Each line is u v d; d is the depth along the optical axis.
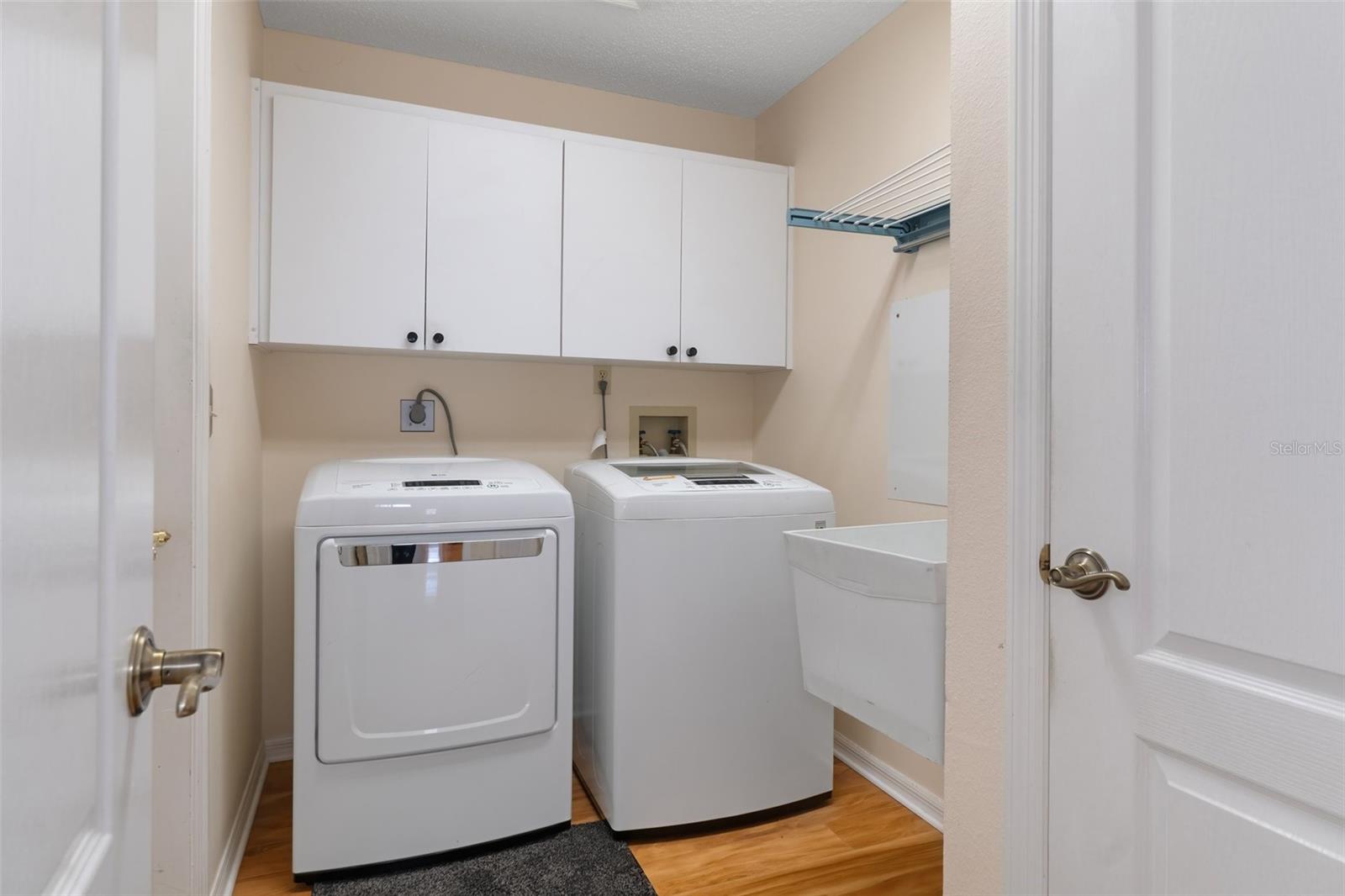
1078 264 0.97
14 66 0.35
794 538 1.39
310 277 1.99
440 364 2.47
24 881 0.36
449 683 1.76
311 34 2.28
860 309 2.30
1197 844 0.84
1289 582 0.75
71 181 0.42
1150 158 0.89
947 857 1.19
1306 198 0.74
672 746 1.92
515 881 1.71
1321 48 0.73
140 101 0.55
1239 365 0.80
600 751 1.99
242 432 1.86
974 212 1.15
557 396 2.63
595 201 2.32
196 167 1.36
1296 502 0.75
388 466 1.99
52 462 0.40
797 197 2.63
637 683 1.89
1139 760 0.90
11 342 0.34
